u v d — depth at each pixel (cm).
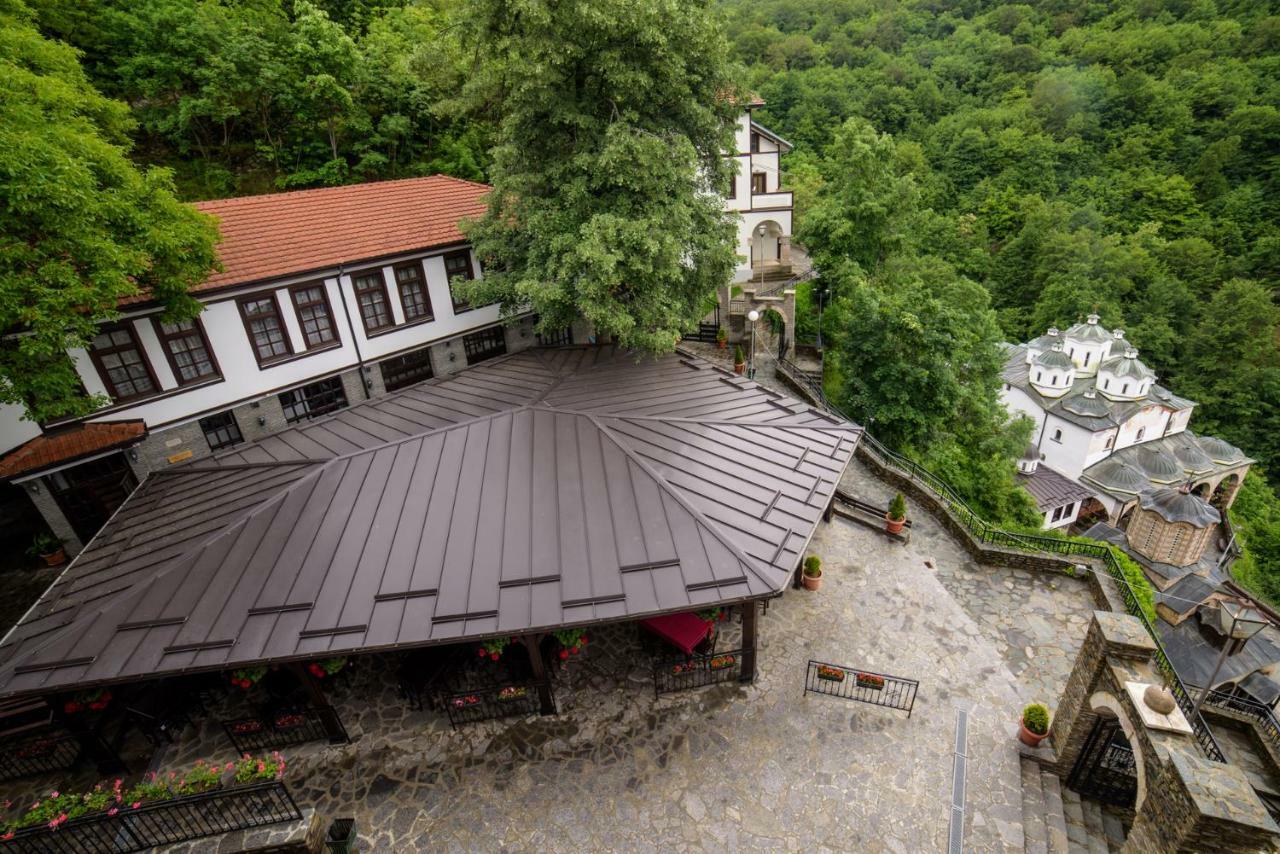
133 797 796
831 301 2931
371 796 974
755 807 948
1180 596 2178
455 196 1988
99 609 927
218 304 1442
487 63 1489
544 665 1086
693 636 1105
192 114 2380
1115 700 890
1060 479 3559
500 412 1315
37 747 999
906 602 1366
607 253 1327
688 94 1536
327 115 2720
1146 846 771
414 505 1077
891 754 1033
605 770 1005
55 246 927
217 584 954
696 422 1304
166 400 1409
